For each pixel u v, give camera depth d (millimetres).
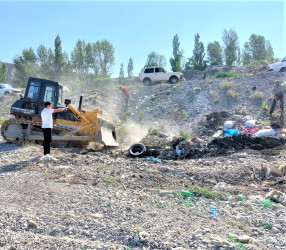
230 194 7516
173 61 46844
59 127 13734
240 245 4750
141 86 26984
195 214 6004
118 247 4641
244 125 17516
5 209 5934
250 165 9609
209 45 52062
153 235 4980
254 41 53812
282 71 24688
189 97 22781
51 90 14094
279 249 4797
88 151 13023
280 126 16688
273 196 7246
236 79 23734
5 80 52750
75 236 5012
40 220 5500
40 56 54125
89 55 51906
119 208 6047
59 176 8164
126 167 9414
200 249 4609
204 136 17109
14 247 4562
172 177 8648
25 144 13500
